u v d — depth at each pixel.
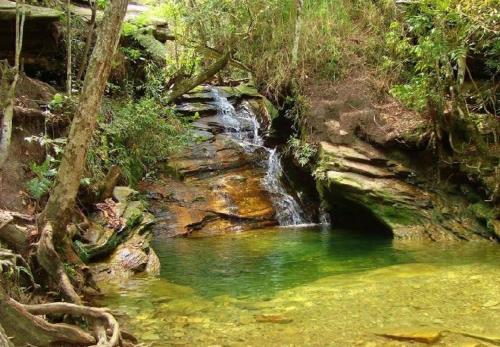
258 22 11.67
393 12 11.38
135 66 11.13
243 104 14.95
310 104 10.95
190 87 11.99
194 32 12.20
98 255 6.45
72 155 5.02
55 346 3.85
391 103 10.26
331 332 4.56
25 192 5.98
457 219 9.02
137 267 6.62
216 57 12.67
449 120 8.96
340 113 10.46
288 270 6.91
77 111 4.98
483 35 8.57
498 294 5.57
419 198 9.32
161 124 10.17
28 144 6.54
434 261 7.23
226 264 7.26
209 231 9.73
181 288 6.01
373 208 9.30
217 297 5.66
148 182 10.30
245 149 12.34
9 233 4.87
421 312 5.05
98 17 10.05
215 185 10.91
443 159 9.26
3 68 6.32
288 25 11.62
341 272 6.74
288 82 11.47
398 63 10.53
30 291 4.66
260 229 10.17
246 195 10.90
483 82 9.64
